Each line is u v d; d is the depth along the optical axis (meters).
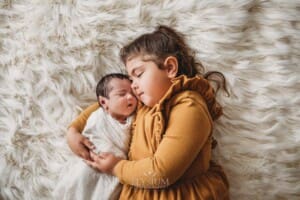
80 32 1.02
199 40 1.00
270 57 0.99
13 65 1.04
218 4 0.99
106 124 0.93
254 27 1.00
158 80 0.89
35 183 1.00
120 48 1.02
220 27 0.99
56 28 1.03
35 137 1.02
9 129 1.02
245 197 0.98
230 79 0.99
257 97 1.00
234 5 0.99
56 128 1.02
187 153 0.82
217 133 0.99
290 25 0.99
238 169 0.98
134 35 1.01
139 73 0.90
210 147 0.91
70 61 1.02
